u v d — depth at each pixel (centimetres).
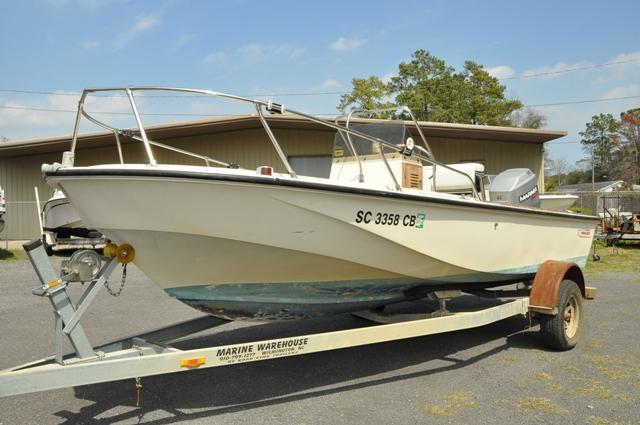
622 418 339
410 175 487
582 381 410
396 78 4316
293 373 438
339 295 434
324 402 373
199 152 1542
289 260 380
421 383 412
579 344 518
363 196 376
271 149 1519
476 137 1586
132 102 339
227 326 594
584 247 648
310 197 356
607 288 833
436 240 438
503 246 508
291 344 359
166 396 385
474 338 550
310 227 369
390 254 417
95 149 1566
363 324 595
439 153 1596
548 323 491
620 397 375
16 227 1612
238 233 351
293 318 440
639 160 5600
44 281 316
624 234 1442
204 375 432
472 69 4588
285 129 1511
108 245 348
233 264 369
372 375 433
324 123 397
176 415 350
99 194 330
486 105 4353
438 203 425
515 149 1634
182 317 639
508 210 496
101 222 342
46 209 1252
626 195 1602
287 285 401
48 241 1249
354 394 389
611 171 6969
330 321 612
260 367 454
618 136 5850
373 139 423
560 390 391
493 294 570
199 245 351
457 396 381
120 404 368
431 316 476
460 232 455
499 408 357
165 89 346
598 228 1490
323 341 369
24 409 358
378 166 491
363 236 392
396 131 484
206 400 378
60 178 326
